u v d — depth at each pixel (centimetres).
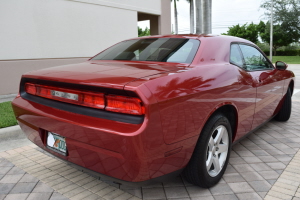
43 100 226
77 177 267
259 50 365
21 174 274
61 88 208
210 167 246
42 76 218
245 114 288
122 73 202
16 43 698
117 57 279
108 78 190
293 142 369
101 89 184
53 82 211
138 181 184
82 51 855
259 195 235
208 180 239
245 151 337
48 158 313
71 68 237
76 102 199
